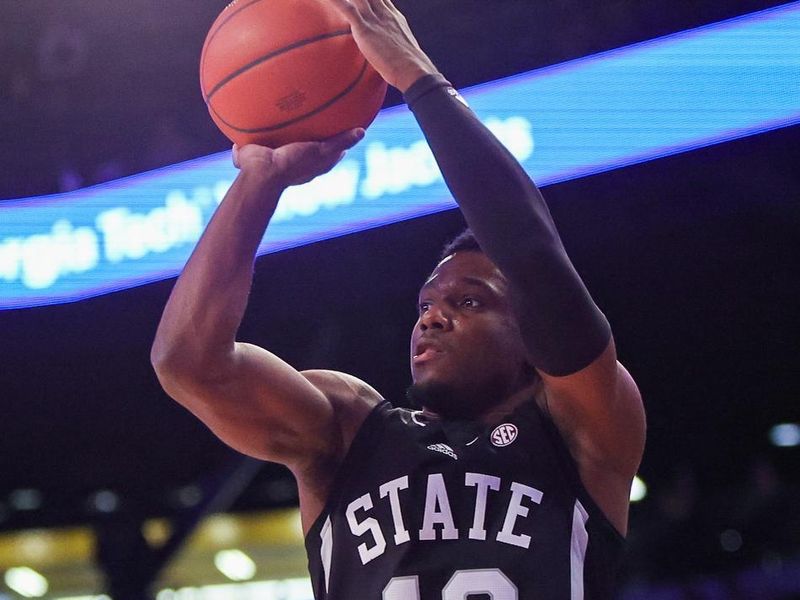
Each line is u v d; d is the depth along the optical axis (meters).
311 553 1.95
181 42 6.90
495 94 6.05
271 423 1.97
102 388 7.41
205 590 9.15
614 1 5.80
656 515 7.27
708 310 6.52
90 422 7.57
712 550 6.99
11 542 8.75
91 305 6.96
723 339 6.66
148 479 7.74
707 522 7.07
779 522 6.93
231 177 6.79
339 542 1.89
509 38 6.07
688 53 5.60
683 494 7.18
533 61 6.00
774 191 5.66
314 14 1.97
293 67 1.94
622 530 1.93
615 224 5.97
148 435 7.63
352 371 7.10
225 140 6.84
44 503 7.87
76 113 7.05
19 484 7.79
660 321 6.64
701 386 6.95
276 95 1.95
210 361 1.88
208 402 1.93
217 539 8.64
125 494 7.73
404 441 1.96
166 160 6.93
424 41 6.21
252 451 2.03
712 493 7.32
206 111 6.92
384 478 1.91
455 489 1.86
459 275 2.07
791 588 6.60
